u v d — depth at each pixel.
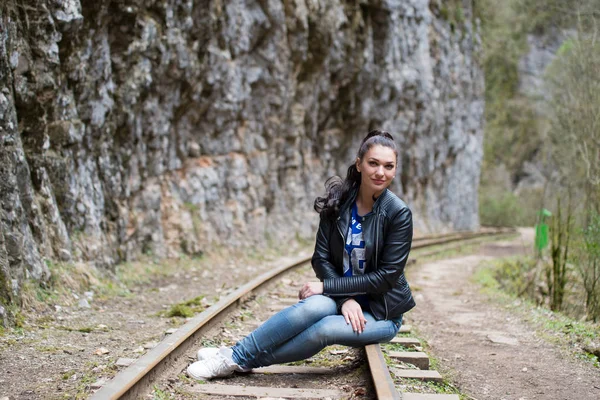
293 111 16.06
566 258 9.15
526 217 43.91
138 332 5.69
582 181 13.25
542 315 7.88
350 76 18.73
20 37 6.94
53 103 7.66
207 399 3.69
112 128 9.36
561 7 18.23
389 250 4.07
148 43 9.82
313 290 4.16
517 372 5.10
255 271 11.35
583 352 5.80
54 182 7.75
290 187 16.11
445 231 26.95
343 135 19.77
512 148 48.28
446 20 26.78
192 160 12.40
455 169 29.11
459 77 28.50
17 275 5.95
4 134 6.31
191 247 11.39
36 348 4.71
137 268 9.58
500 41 39.03
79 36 8.14
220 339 5.26
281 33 14.40
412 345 5.46
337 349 5.05
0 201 5.95
